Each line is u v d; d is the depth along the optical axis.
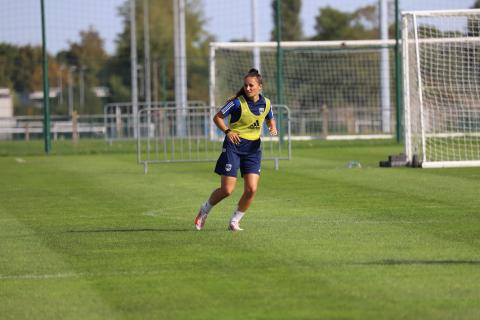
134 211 30.31
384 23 84.56
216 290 17.33
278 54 68.38
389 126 84.88
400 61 72.81
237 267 19.52
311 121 88.88
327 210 29.22
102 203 33.03
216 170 25.11
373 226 25.25
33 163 57.97
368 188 36.12
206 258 20.70
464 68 55.22
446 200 31.28
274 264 19.73
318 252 21.11
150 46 173.00
